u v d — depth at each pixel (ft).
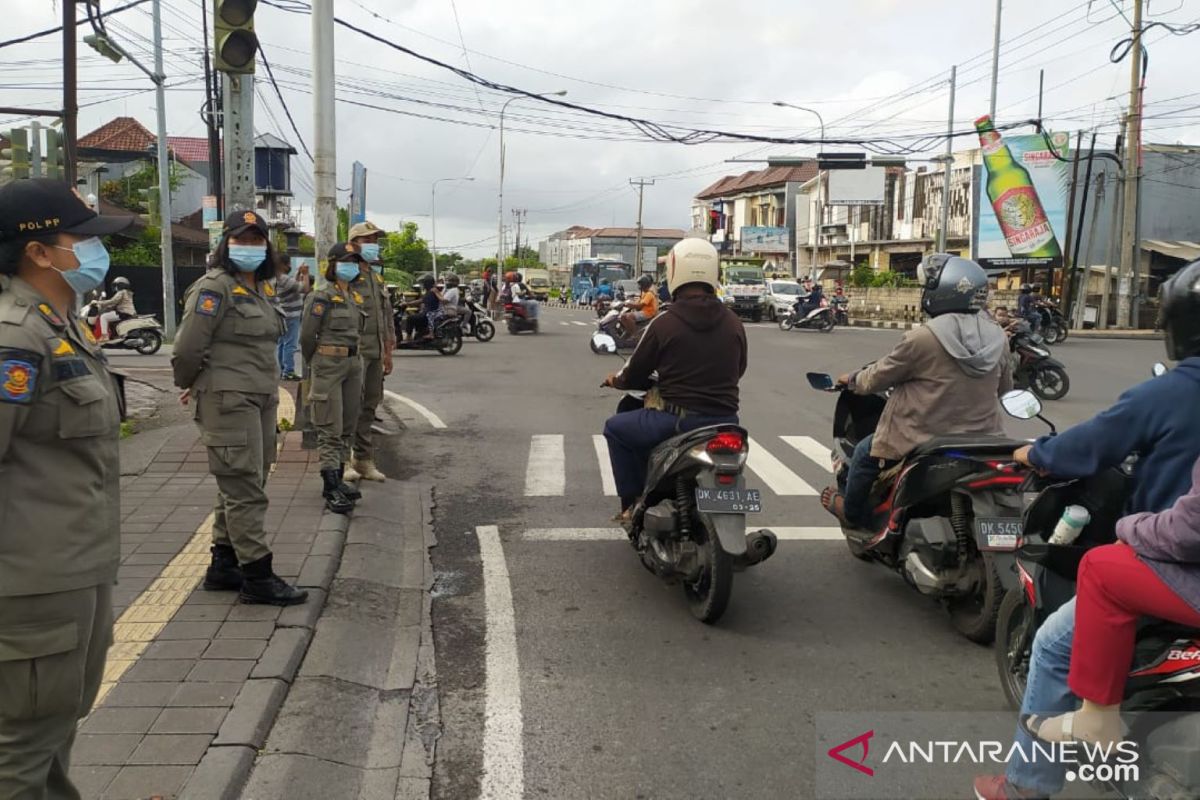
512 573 17.99
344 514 20.10
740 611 16.16
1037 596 10.61
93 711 11.22
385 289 23.81
